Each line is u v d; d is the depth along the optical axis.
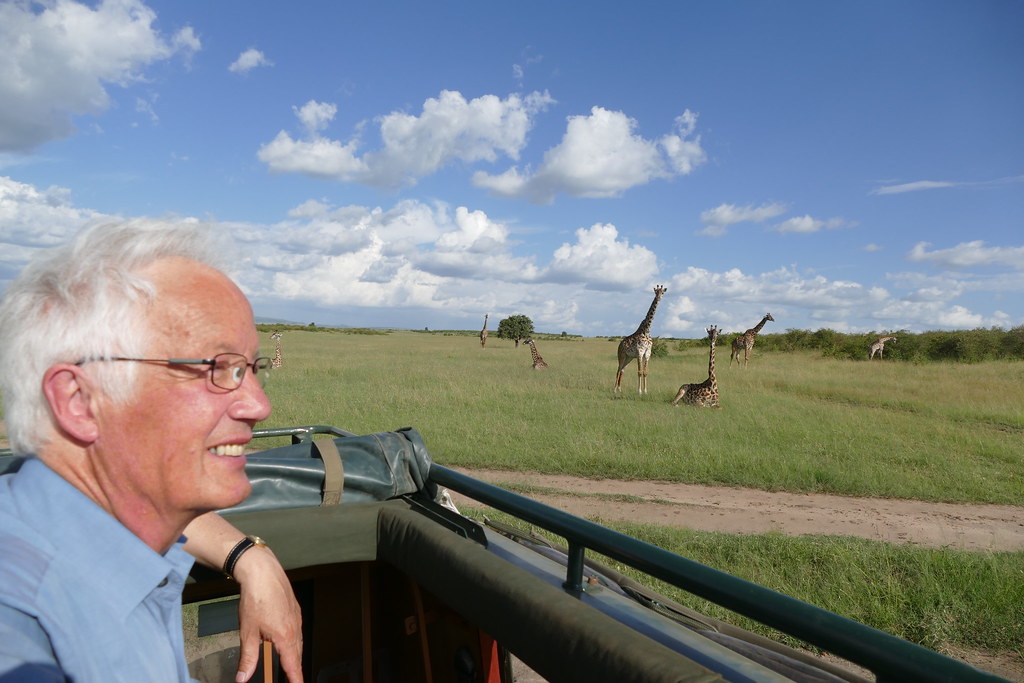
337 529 1.75
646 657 1.03
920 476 7.64
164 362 0.78
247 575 1.30
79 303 0.75
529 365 22.88
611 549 1.25
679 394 13.04
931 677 0.80
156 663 0.78
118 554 0.75
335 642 2.01
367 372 18.36
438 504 1.80
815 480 7.47
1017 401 13.27
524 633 1.25
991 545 5.32
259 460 1.79
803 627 0.95
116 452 0.79
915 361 23.80
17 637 0.65
